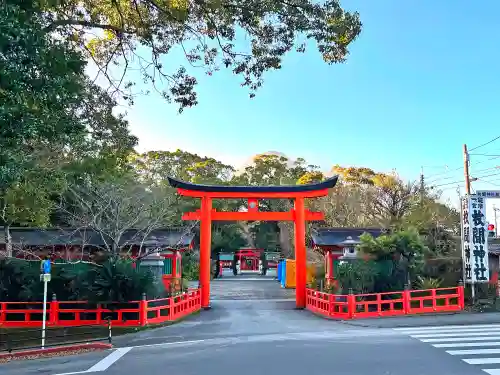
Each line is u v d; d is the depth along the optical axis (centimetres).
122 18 1494
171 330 1820
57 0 1224
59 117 1276
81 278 2077
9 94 991
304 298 2588
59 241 2822
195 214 2680
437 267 2469
